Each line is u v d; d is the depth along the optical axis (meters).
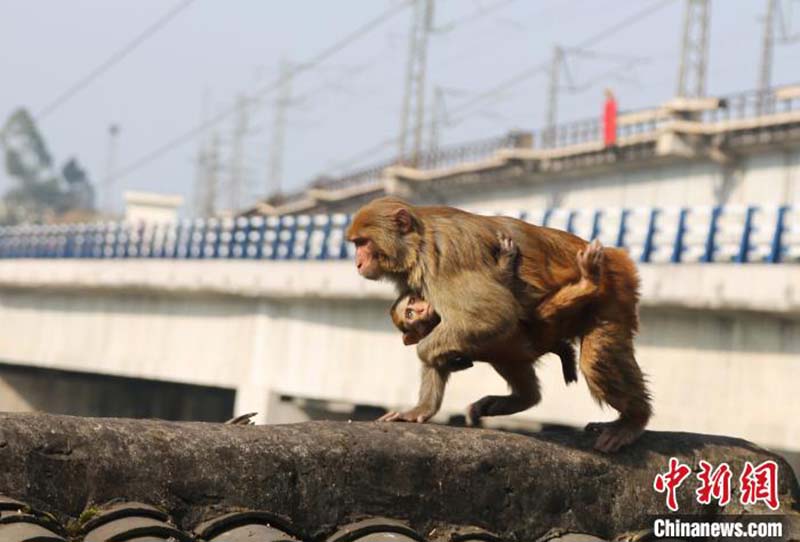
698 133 47.31
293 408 36.56
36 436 6.16
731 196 47.88
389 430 7.56
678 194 50.44
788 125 44.56
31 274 48.62
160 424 6.75
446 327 8.34
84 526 6.16
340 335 34.12
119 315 44.88
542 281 8.55
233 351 38.12
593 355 8.53
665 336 25.19
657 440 8.66
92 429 6.39
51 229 55.00
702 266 23.66
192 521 6.54
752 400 23.44
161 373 41.78
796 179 45.09
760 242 25.06
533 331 8.67
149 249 46.53
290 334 35.91
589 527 8.02
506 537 7.66
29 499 6.05
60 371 55.47
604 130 52.03
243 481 6.73
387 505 7.24
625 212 26.81
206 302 39.78
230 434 6.87
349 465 7.13
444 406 30.38
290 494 6.88
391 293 31.17
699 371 24.45
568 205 56.53
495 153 58.56
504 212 61.19
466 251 8.41
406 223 8.55
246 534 6.49
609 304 8.61
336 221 35.12
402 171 65.38
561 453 8.09
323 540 6.98
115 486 6.33
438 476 7.46
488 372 29.33
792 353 22.88
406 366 31.59
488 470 7.67
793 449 22.64
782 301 22.14
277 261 35.56
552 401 27.00
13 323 52.12
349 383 33.41
